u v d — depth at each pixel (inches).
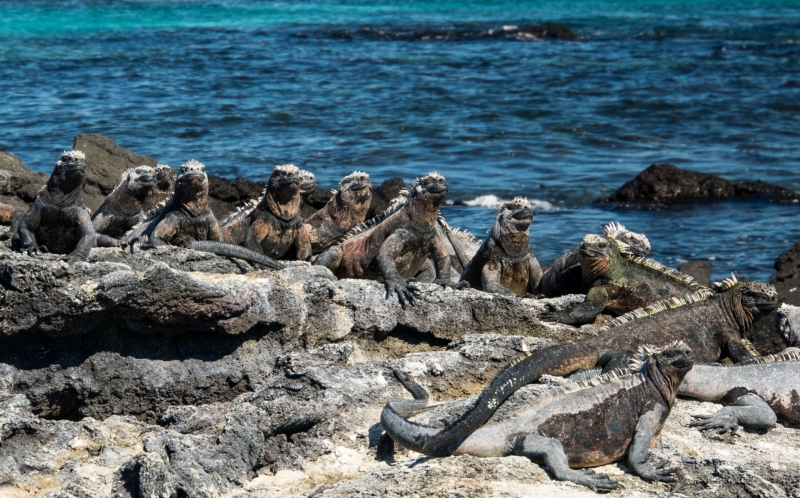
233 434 477.1
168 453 459.8
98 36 3412.9
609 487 434.6
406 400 488.4
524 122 2133.4
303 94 2346.2
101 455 473.1
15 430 471.8
